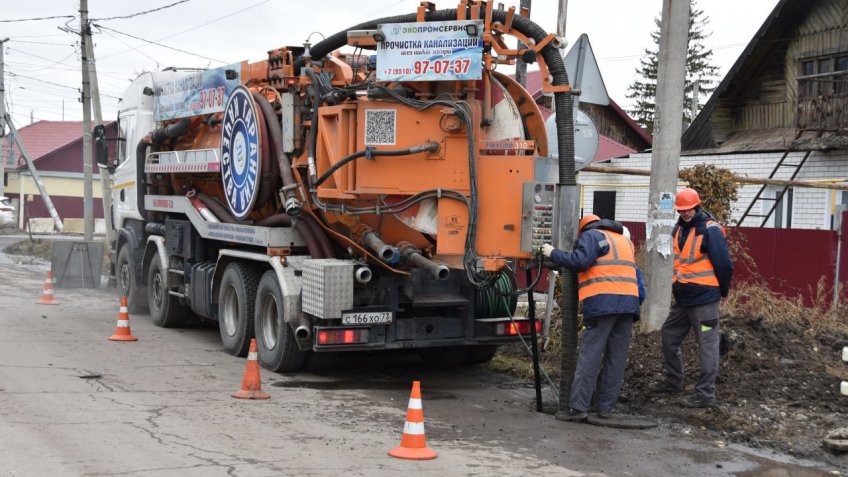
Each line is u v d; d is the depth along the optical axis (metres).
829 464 6.32
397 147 8.48
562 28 9.76
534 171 7.96
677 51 8.94
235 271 10.38
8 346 10.34
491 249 8.10
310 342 9.04
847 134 17.41
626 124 31.12
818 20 19.62
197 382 8.73
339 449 6.30
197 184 12.22
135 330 12.38
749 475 5.99
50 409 7.18
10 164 51.88
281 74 10.10
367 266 8.81
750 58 20.67
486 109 8.31
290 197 9.44
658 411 7.77
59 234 40.66
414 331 9.02
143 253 14.14
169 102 12.83
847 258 11.96
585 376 7.45
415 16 8.64
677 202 7.84
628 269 7.48
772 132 20.59
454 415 7.69
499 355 10.70
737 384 8.02
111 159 15.66
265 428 6.88
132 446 6.14
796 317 10.03
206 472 5.56
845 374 8.22
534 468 6.01
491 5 8.06
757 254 13.02
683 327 7.92
